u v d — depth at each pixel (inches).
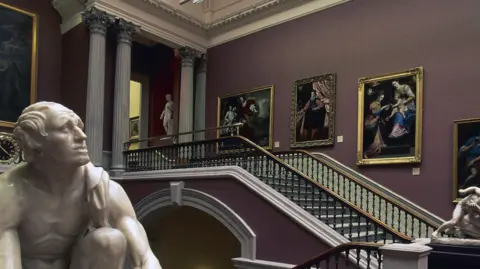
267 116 504.4
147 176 430.6
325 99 453.7
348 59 442.6
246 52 539.5
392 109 403.5
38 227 69.9
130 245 72.8
